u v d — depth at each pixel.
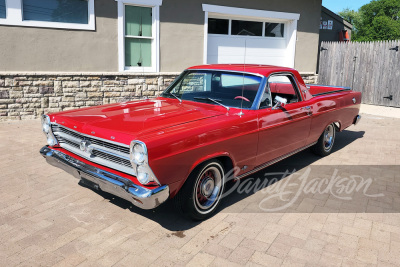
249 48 11.09
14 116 8.13
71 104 8.64
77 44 8.48
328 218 3.90
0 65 7.84
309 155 6.29
